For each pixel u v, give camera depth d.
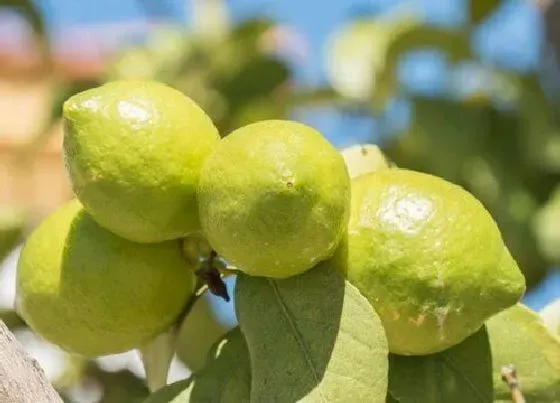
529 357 0.67
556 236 1.20
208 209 0.62
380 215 0.64
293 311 0.63
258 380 0.62
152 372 0.69
